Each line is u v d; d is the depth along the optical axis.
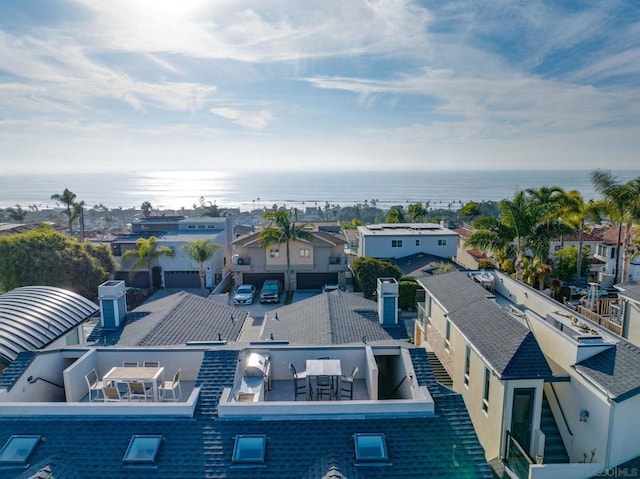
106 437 9.29
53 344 14.72
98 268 34.88
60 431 9.42
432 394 10.45
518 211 31.39
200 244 38.44
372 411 9.86
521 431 12.05
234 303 36.72
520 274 31.42
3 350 12.70
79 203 67.56
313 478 8.20
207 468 8.63
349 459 8.82
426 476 8.55
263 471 8.56
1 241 31.41
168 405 9.86
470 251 44.16
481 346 13.40
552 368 13.49
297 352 12.88
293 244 40.78
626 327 19.31
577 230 43.28
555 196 32.62
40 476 8.08
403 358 11.97
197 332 16.70
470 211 70.38
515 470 11.48
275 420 9.70
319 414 9.84
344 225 70.44
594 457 11.21
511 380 11.59
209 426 9.55
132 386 11.14
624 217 30.73
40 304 16.17
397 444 9.17
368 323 17.41
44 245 32.88
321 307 19.05
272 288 37.84
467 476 8.61
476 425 14.07
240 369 11.62
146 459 8.70
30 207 183.38
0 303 16.00
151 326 16.16
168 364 12.78
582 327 13.73
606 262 39.34
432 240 40.94
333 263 41.00
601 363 11.65
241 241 42.22
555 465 10.70
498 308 15.43
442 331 19.52
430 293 20.95
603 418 10.85
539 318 14.70
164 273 41.66
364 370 12.90
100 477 8.41
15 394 10.81
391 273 34.59
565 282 37.50
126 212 168.00
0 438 9.27
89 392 11.30
